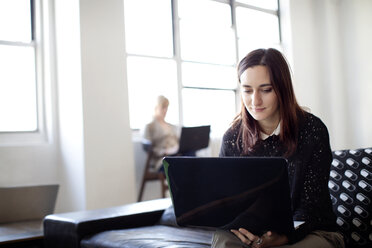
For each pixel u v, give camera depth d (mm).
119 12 4703
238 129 1995
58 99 4629
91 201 4355
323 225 1687
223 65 6422
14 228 2828
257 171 1373
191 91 6031
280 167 1331
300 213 1694
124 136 4664
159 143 4926
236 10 6617
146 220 2564
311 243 1584
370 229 2006
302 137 1770
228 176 1436
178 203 1598
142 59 5461
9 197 3076
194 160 1508
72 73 4441
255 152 1899
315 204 1695
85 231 2303
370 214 2018
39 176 4441
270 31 7129
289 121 1759
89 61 4414
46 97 4637
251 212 1424
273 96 1729
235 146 1987
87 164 4344
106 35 4570
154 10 5637
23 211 3127
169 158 1575
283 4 7191
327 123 7426
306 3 7402
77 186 4406
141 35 5492
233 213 1469
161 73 5652
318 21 7480
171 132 5008
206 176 1486
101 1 4543
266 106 1733
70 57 4465
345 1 7391
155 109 5020
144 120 5441
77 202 4410
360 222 2035
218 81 6352
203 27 6207
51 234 2457
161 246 1921
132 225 2494
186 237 2113
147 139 4906
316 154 1736
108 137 4527
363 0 7207
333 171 2205
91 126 4398
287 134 1769
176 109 5793
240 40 6691
